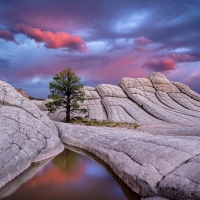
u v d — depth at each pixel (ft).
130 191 31.01
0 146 36.96
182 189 23.41
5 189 31.55
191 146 32.73
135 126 97.55
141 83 183.42
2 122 45.68
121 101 156.66
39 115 62.44
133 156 36.70
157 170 29.27
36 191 31.73
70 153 53.88
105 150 47.60
